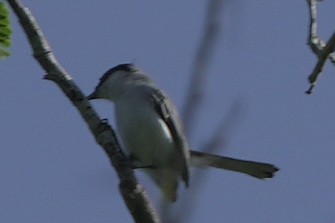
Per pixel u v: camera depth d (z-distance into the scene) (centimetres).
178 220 523
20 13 902
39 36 905
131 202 834
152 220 836
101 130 905
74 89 915
